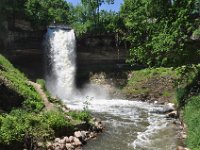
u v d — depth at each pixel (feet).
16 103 96.43
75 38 210.79
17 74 136.77
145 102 172.76
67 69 211.61
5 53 189.16
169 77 180.45
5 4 182.60
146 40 118.01
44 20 204.13
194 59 107.14
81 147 83.92
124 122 115.75
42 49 204.13
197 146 72.64
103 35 209.56
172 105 146.10
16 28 191.62
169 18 107.14
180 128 104.78
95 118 113.19
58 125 87.56
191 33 103.55
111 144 87.40
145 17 121.29
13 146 74.90
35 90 118.01
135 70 206.59
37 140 80.33
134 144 87.92
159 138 93.81
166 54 108.37
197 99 102.83
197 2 99.35
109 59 214.90
